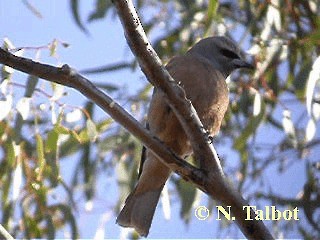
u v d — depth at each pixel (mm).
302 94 11195
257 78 11570
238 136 11633
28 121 11180
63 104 9875
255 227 7512
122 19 7125
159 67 7336
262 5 11969
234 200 7566
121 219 8844
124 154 11672
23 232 10992
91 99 7426
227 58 10711
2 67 9648
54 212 11000
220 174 7609
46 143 10016
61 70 7270
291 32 12344
